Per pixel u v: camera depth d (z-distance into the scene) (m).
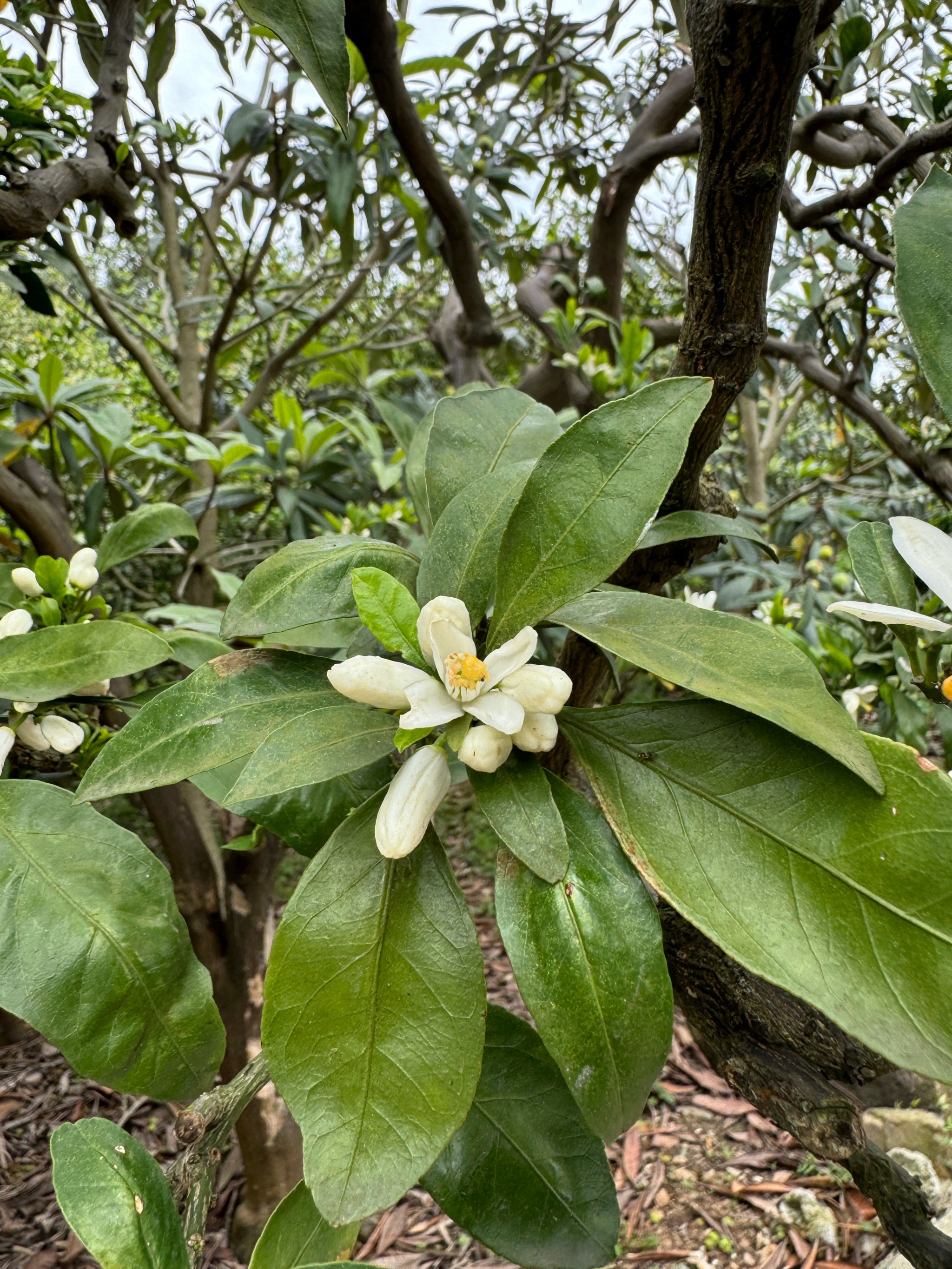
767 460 1.47
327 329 1.78
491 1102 0.31
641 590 0.33
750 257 0.24
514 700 0.23
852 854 0.21
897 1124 0.88
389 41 0.54
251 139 0.82
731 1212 0.89
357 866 0.24
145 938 0.29
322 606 0.26
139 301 1.62
